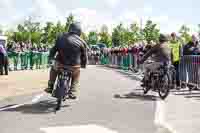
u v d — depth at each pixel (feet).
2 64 63.67
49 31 212.84
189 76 44.45
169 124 24.23
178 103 33.30
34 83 50.62
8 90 42.01
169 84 35.22
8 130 22.26
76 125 23.72
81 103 32.71
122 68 94.68
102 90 43.06
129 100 34.99
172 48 45.68
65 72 29.32
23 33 225.15
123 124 24.13
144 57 38.01
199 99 36.01
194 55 42.80
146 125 23.86
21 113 27.68
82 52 30.04
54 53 29.94
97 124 24.07
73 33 29.94
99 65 124.88
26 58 81.66
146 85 38.63
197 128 23.06
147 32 189.57
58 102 28.96
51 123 24.30
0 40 89.20
